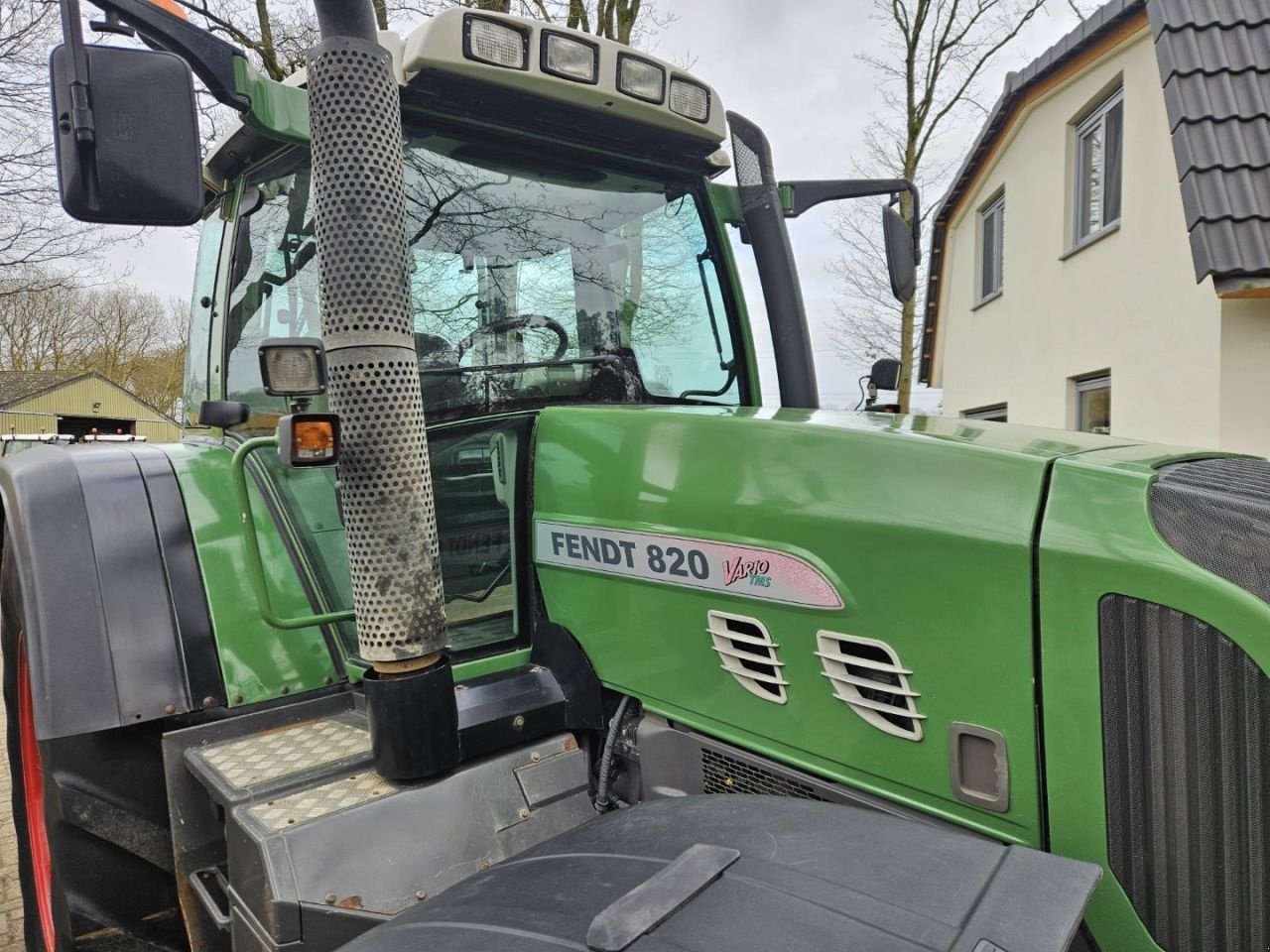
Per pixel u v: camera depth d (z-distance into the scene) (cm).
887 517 138
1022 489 128
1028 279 958
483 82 193
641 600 173
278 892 138
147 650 184
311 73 149
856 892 97
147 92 137
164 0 164
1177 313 691
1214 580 110
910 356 1329
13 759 232
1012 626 125
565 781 170
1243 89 618
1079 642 120
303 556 204
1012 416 1006
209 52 170
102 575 189
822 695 147
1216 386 636
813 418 164
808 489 149
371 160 148
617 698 184
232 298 243
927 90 1333
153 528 200
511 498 197
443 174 205
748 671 156
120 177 135
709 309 254
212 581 196
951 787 133
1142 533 117
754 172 262
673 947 90
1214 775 111
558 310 220
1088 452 135
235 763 169
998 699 127
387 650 153
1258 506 118
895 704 139
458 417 199
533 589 196
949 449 138
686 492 165
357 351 148
